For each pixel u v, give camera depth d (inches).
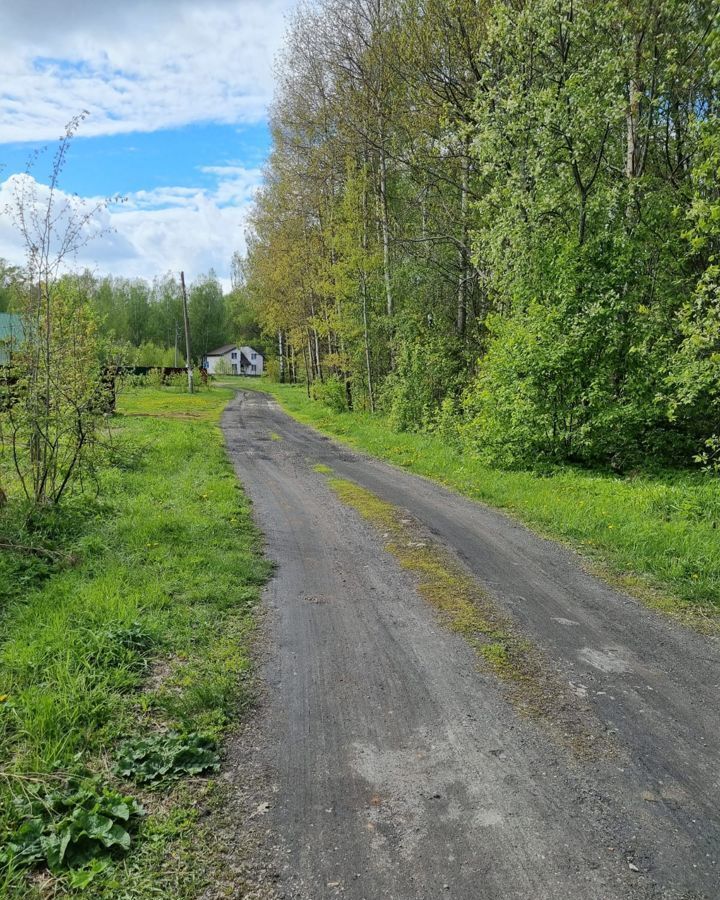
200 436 665.0
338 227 899.4
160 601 199.9
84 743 127.9
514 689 156.6
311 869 97.8
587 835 106.0
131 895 92.2
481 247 586.9
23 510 268.2
